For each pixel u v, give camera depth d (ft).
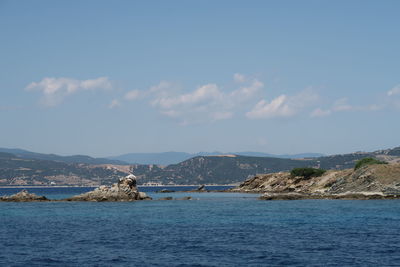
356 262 125.49
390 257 131.23
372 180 424.46
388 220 224.12
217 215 270.87
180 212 297.12
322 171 586.04
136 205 374.02
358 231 185.57
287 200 426.10
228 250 145.18
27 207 349.00
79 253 141.69
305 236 173.58
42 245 156.97
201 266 122.11
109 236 178.91
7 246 155.22
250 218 248.93
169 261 128.77
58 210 317.63
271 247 149.69
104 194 435.12
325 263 124.77
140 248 150.10
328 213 269.23
